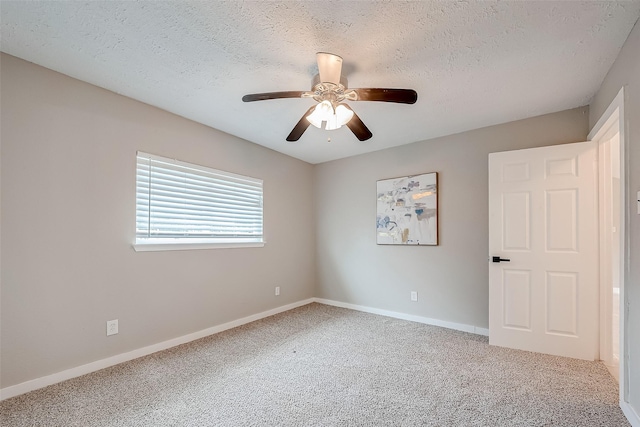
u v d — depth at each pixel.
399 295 3.68
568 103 2.54
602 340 2.41
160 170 2.68
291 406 1.81
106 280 2.31
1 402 1.81
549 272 2.56
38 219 1.99
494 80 2.17
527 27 1.61
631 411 1.65
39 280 1.99
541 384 2.06
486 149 3.09
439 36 1.69
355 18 1.54
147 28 1.63
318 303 4.43
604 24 1.59
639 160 1.58
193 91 2.36
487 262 3.07
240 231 3.45
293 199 4.23
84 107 2.21
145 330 2.55
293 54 1.87
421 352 2.61
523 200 2.68
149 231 2.60
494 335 2.76
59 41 1.75
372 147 3.80
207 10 1.49
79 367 2.16
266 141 3.56
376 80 2.17
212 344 2.79
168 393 1.95
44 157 2.02
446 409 1.78
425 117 2.85
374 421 1.67
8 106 1.88
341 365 2.36
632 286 1.67
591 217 2.43
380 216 3.86
